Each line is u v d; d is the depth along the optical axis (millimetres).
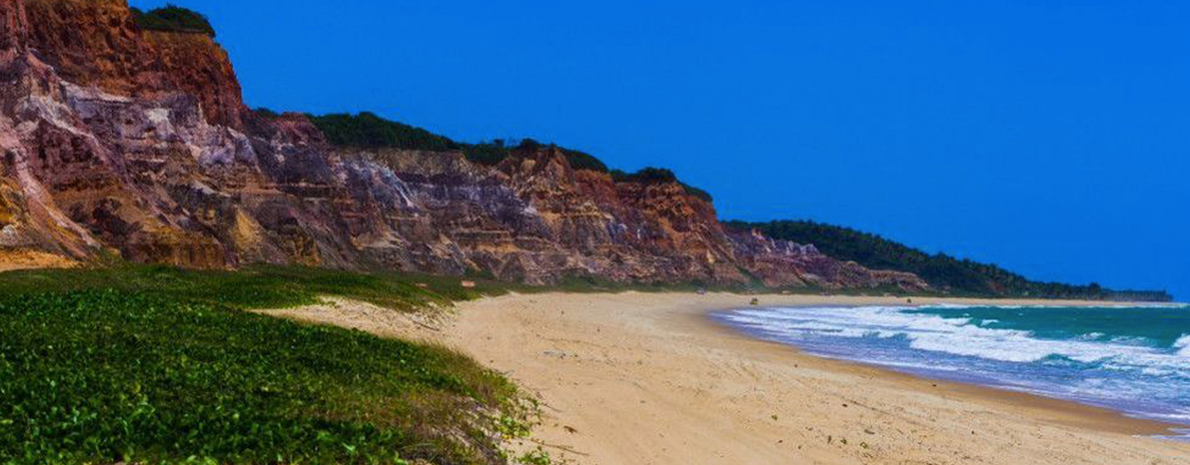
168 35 93062
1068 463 20500
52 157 65688
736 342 54906
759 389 29422
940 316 111750
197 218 77812
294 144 106938
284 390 16516
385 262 104250
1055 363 45125
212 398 14992
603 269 146875
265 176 94062
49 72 71062
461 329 46250
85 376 15141
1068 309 188500
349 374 19797
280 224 90188
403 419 15539
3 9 69188
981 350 52688
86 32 80188
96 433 12234
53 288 35562
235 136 92125
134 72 83375
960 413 27656
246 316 28047
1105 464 20594
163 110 83062
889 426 23922
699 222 188875
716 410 23766
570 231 151625
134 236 63875
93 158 67562
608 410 22016
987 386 35469
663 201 184625
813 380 34125
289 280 55281
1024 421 26750
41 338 18188
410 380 20375
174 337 21375
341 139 131000
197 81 92875
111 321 22562
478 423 17281
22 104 66688
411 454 13758
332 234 99062
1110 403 31156
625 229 164125
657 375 30891
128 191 68000
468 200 134875
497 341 40156
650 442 18438
